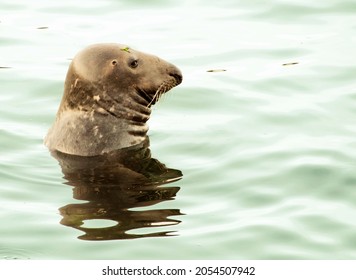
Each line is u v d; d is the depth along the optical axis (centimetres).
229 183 5103
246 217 4719
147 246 4428
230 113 6119
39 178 5184
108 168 5312
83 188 5047
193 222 4662
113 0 8250
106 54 5528
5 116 6112
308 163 5300
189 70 6850
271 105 6222
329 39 7350
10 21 7806
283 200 4909
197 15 7912
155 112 6159
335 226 4631
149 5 8144
